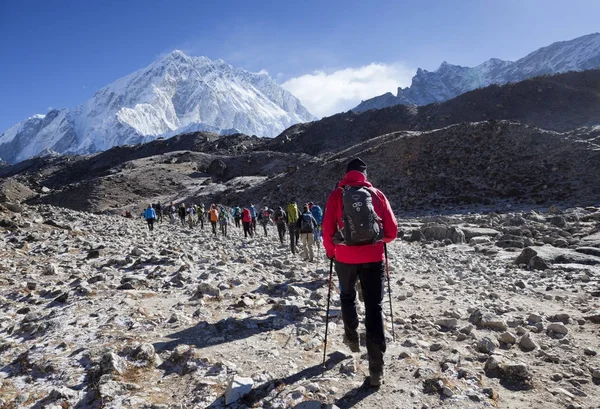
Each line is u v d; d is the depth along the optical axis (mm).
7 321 6223
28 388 4020
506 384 4023
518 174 50281
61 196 118938
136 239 18328
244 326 5668
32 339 5379
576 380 4113
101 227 22688
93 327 5660
